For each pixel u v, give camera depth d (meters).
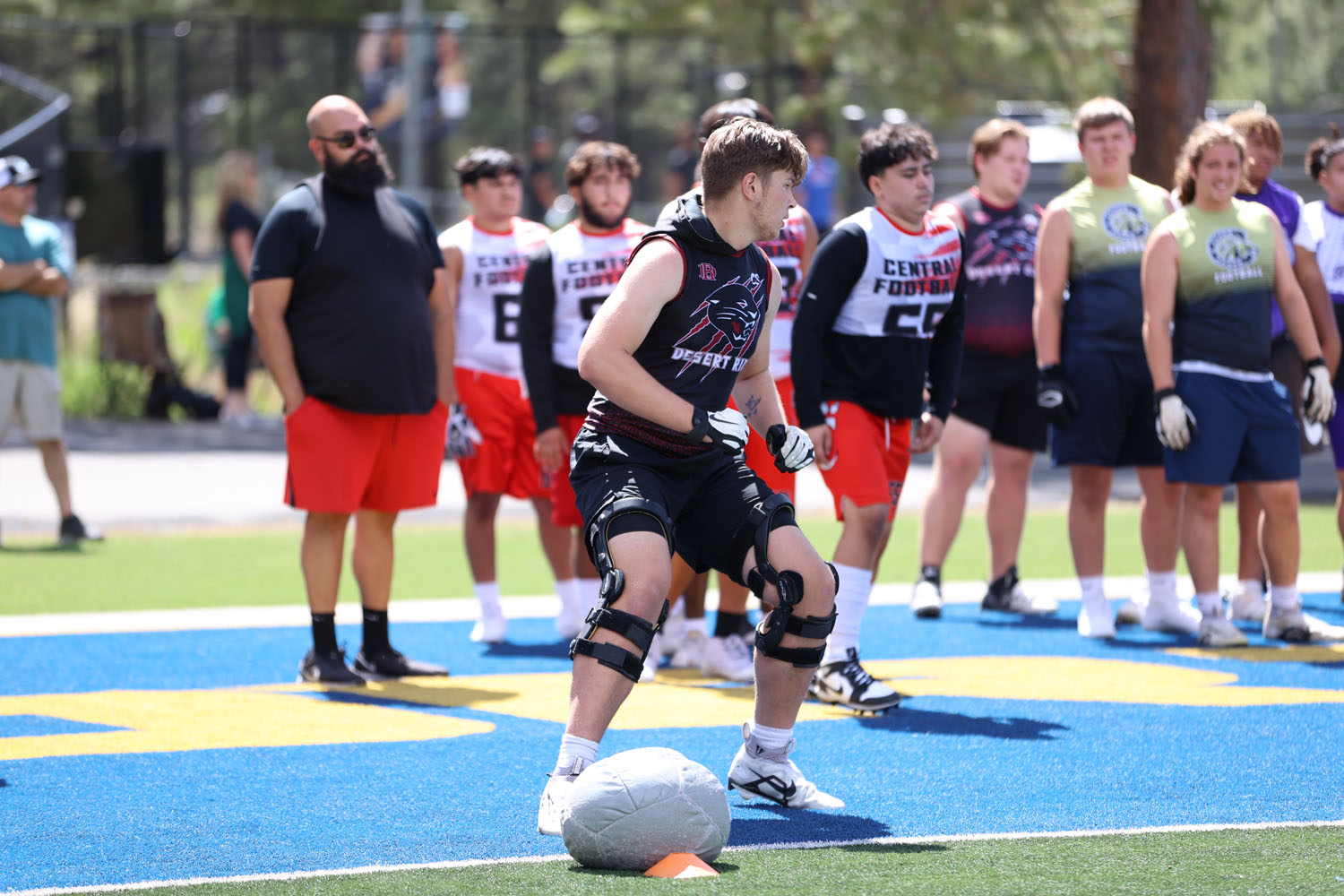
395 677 23.31
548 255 24.73
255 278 21.98
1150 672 23.27
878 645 25.78
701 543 15.30
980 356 28.56
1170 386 24.50
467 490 26.69
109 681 22.83
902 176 20.91
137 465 50.81
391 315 22.12
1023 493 29.28
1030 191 59.31
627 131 106.44
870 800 16.05
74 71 113.06
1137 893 12.53
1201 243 24.48
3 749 18.48
